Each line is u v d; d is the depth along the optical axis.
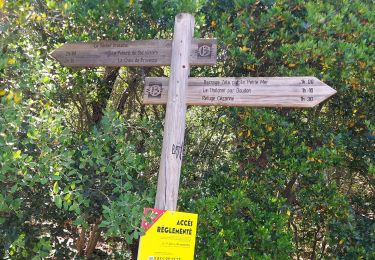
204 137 1.98
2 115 1.13
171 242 1.26
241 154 1.76
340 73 1.63
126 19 1.61
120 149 1.36
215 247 1.40
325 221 1.71
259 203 1.63
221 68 1.76
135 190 1.47
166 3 1.55
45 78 1.36
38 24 1.58
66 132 1.24
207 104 1.38
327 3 1.71
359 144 1.76
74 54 1.52
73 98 1.87
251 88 1.36
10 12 1.29
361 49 1.58
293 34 1.64
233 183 1.68
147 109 2.04
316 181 1.66
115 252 1.96
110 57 1.48
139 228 1.22
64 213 1.45
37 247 1.28
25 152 1.22
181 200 1.59
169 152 1.35
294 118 1.76
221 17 1.66
